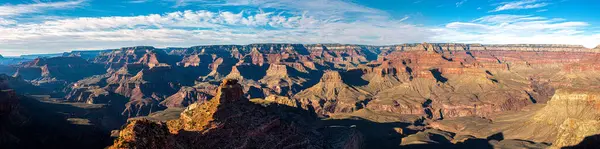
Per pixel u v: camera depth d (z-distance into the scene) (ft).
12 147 596.29
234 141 363.76
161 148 266.36
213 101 413.18
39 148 636.07
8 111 652.89
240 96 441.27
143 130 260.01
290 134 443.73
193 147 326.65
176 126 391.24
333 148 508.94
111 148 250.98
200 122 380.99
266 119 427.33
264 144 387.75
